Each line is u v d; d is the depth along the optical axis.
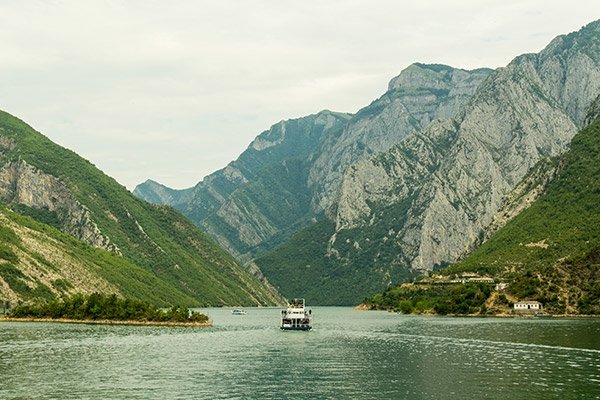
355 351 166.62
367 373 129.50
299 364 142.12
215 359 149.62
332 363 143.75
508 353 156.00
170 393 108.94
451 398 104.56
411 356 155.25
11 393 108.38
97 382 118.19
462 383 116.94
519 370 129.50
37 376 124.06
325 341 195.00
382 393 109.12
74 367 135.38
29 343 177.38
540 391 108.31
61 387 113.38
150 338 197.88
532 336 191.50
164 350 166.25
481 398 104.06
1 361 142.88
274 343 188.38
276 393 109.38
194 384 116.94
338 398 105.44
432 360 147.38
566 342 174.00
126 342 183.62
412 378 122.94
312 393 109.31
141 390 111.12
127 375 125.88
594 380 117.25
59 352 158.62
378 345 181.50
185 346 177.38
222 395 107.69
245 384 117.38
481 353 157.75
